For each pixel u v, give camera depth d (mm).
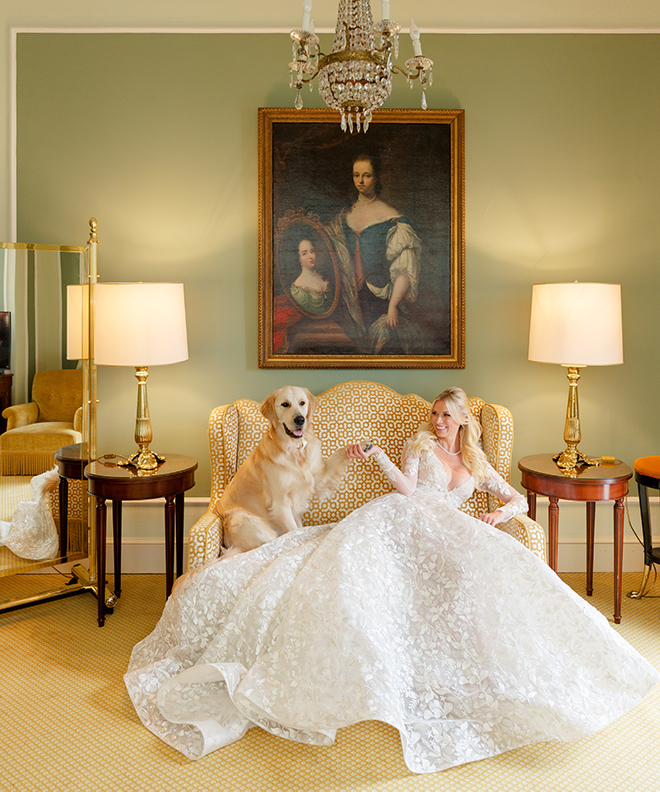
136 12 3473
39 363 3131
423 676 2166
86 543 3320
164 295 3029
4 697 2348
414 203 3473
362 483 3066
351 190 3457
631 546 3662
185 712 2123
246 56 3467
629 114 3520
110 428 3588
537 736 1982
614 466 3057
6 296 3045
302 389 2852
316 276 3480
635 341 3594
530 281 3553
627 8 3492
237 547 2715
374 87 1791
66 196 3502
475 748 1990
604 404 3611
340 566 2258
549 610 2234
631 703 2137
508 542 2357
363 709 1896
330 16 3475
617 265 3562
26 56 3463
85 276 3205
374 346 3512
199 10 3469
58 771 1940
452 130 3451
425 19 3482
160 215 3510
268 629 2273
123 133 3482
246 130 3479
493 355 3574
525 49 3484
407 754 1907
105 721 2197
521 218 3533
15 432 3098
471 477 2777
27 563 3160
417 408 3182
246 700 2059
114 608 3137
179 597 2404
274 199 3453
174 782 1893
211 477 3320
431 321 3512
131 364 2969
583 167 3527
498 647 2145
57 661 2619
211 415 3053
